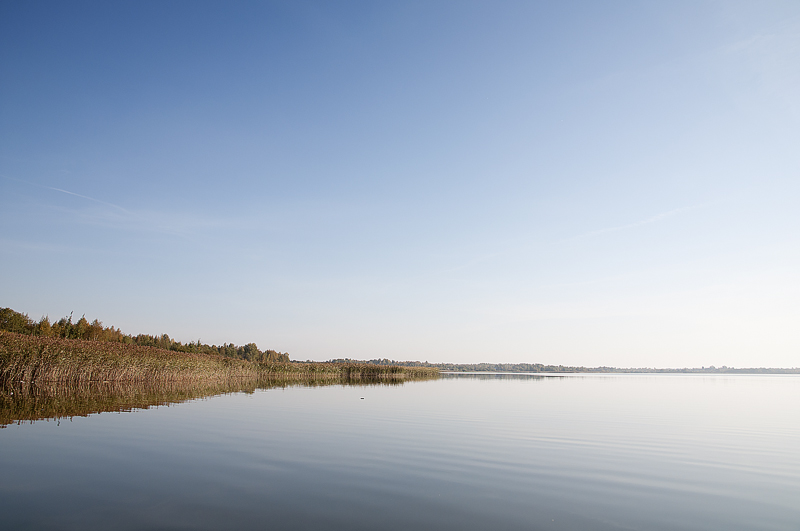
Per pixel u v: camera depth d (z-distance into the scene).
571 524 7.84
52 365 32.38
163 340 94.19
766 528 7.86
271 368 71.69
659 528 7.77
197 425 16.98
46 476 9.93
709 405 30.81
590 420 21.45
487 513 8.27
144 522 7.48
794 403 33.25
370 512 8.17
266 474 10.48
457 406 26.89
